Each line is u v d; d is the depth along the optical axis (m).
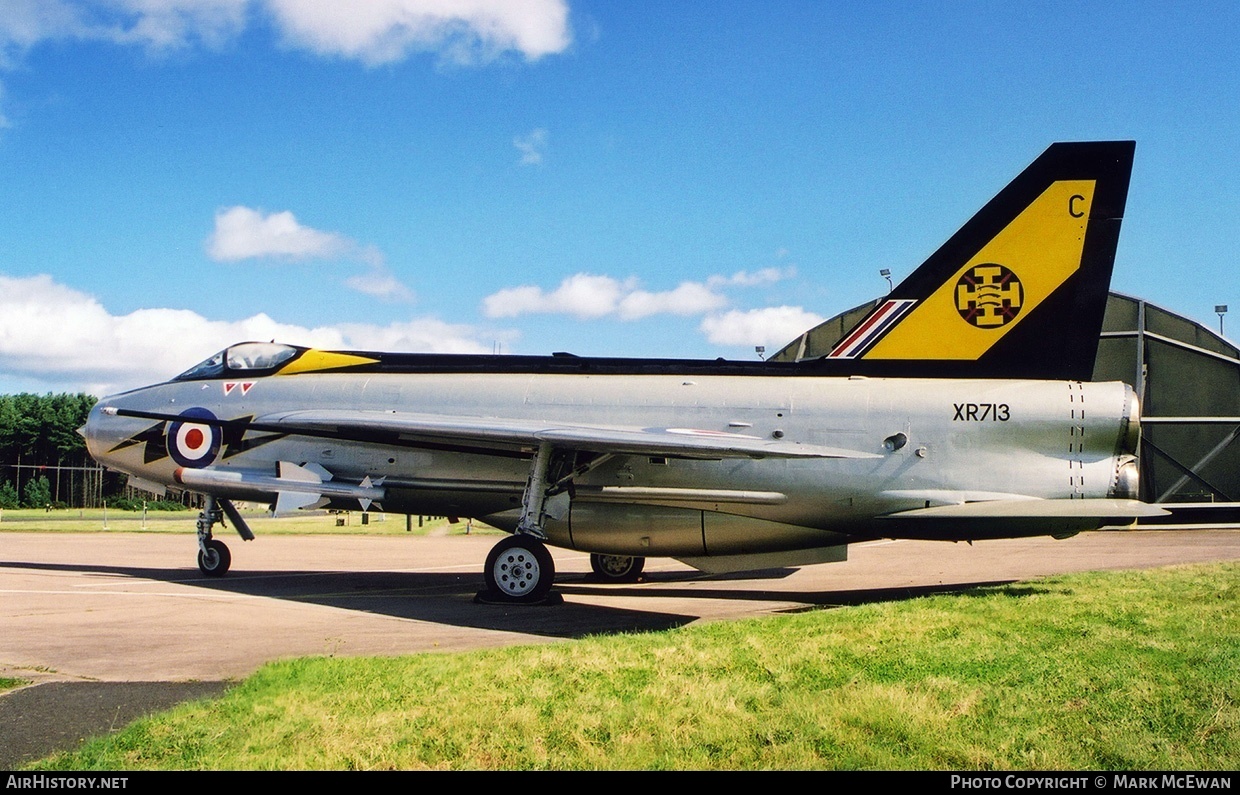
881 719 5.72
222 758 5.19
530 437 12.01
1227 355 26.27
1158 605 9.91
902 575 16.02
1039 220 12.43
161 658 8.30
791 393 13.03
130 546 23.14
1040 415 12.14
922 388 12.66
